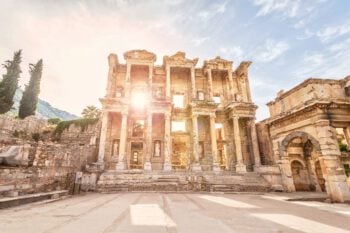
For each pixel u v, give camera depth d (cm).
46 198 1245
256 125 2916
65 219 694
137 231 554
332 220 736
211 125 2777
